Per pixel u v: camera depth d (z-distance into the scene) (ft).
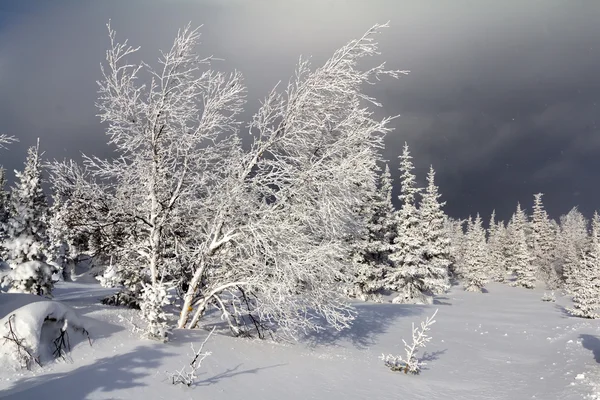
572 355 55.06
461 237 301.22
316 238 45.93
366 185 46.14
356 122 45.52
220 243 44.14
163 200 46.24
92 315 40.88
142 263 50.93
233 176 44.09
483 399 36.70
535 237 274.16
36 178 76.69
